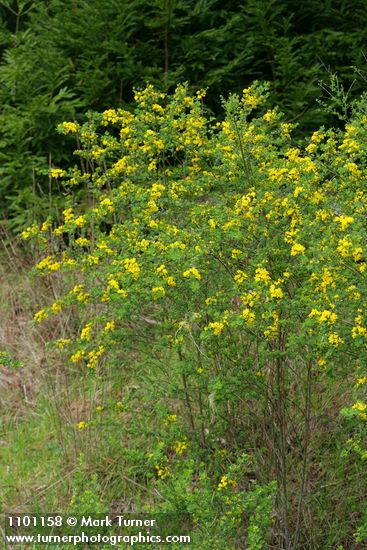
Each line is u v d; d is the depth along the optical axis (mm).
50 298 5059
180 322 3256
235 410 3568
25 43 6184
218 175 3564
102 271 3801
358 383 3045
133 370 4203
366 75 5613
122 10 5684
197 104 3633
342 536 3381
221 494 3061
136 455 3504
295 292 3180
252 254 3236
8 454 4191
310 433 3490
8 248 5809
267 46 5758
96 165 5738
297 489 3477
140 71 5648
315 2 5781
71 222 3383
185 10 5820
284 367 3455
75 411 4336
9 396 4625
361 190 3322
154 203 3389
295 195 3020
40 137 5629
